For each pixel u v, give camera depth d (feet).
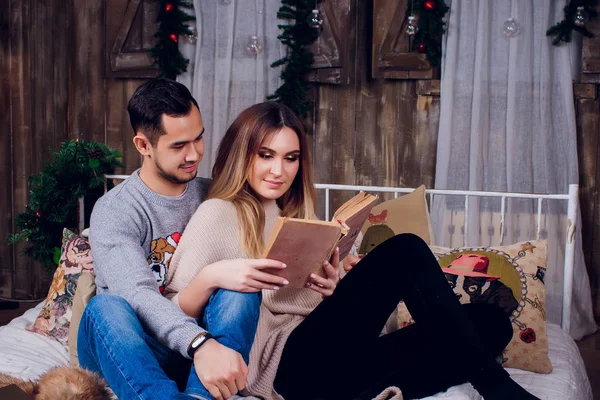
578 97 10.34
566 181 10.14
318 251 4.10
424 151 10.86
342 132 11.13
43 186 7.75
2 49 11.18
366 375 4.54
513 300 5.53
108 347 3.59
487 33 10.03
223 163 4.93
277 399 4.34
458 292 5.60
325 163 11.21
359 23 10.94
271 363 4.40
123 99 11.74
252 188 4.92
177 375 4.15
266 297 4.78
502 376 4.12
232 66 10.82
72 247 6.30
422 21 10.11
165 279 4.77
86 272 5.83
